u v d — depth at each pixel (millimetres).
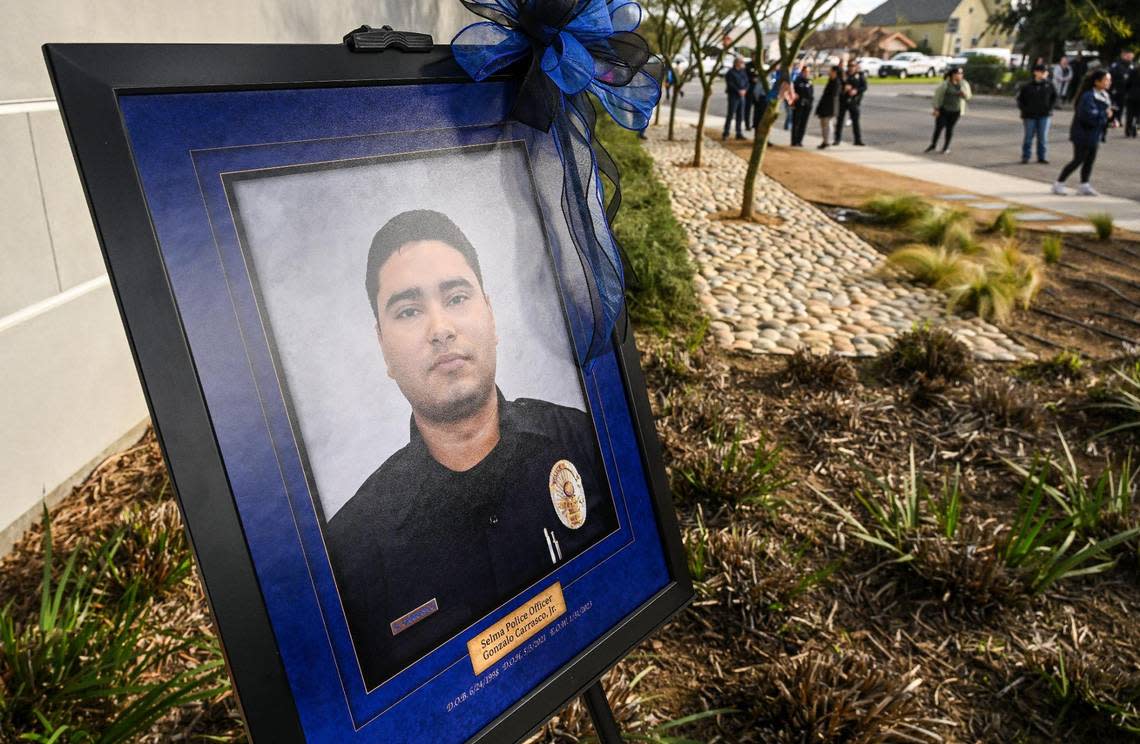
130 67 854
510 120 1216
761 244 7496
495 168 1193
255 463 917
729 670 2262
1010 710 2195
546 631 1182
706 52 12461
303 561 945
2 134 2705
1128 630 2525
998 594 2553
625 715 2008
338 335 1005
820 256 7070
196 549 864
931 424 3826
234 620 881
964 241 7156
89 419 3205
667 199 7930
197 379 877
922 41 68312
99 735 1898
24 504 2844
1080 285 6242
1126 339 5125
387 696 996
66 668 2008
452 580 1084
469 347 1137
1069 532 2961
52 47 808
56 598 2139
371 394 1029
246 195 938
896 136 17766
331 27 4496
